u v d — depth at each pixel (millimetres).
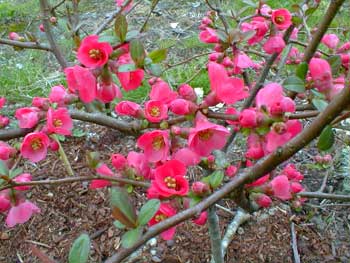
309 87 449
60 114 486
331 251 944
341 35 1446
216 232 768
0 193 487
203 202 368
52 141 521
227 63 706
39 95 1426
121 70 448
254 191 472
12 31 875
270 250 947
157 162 469
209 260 929
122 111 471
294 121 407
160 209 411
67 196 1075
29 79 1491
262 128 382
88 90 447
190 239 968
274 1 1702
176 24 1772
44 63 1602
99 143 1228
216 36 622
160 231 339
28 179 496
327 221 1006
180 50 1593
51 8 792
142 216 344
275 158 371
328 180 1095
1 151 468
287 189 471
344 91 333
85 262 325
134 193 1035
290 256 938
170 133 439
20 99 1415
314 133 354
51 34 786
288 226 995
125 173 462
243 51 719
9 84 1482
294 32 769
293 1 1606
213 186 401
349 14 1597
